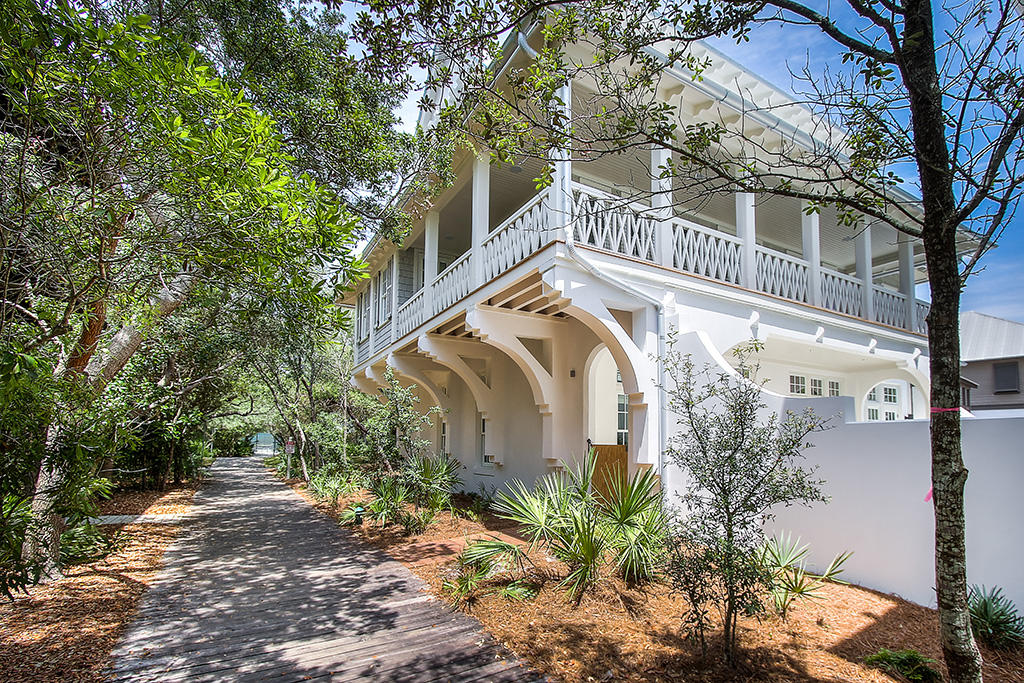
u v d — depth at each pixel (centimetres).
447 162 711
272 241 348
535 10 312
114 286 384
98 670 347
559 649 372
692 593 337
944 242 246
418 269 1281
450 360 983
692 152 336
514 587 484
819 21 269
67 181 307
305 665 356
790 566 443
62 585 515
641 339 638
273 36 586
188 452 1380
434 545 698
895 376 1060
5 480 318
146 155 310
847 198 293
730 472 343
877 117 293
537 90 347
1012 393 1432
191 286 587
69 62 276
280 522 892
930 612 420
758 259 765
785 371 1030
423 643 390
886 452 471
